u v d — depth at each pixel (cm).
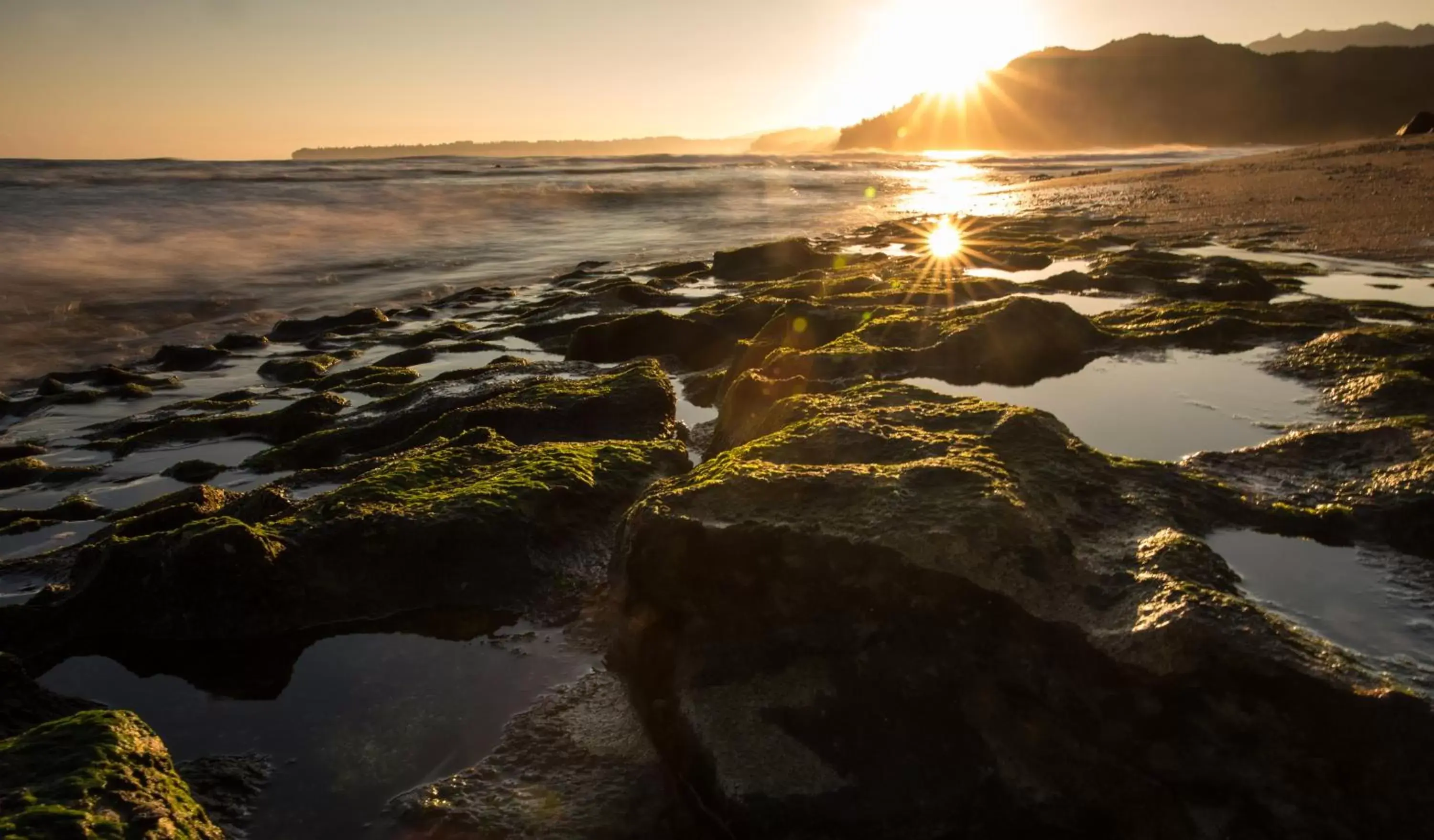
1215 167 4181
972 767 320
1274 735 287
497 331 1459
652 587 396
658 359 1109
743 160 12662
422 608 499
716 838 330
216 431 975
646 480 611
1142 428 627
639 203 4400
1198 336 854
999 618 338
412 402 976
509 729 391
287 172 5400
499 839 326
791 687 355
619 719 390
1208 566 362
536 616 489
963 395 730
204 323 1852
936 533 351
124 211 3027
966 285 1277
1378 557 404
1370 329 773
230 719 418
